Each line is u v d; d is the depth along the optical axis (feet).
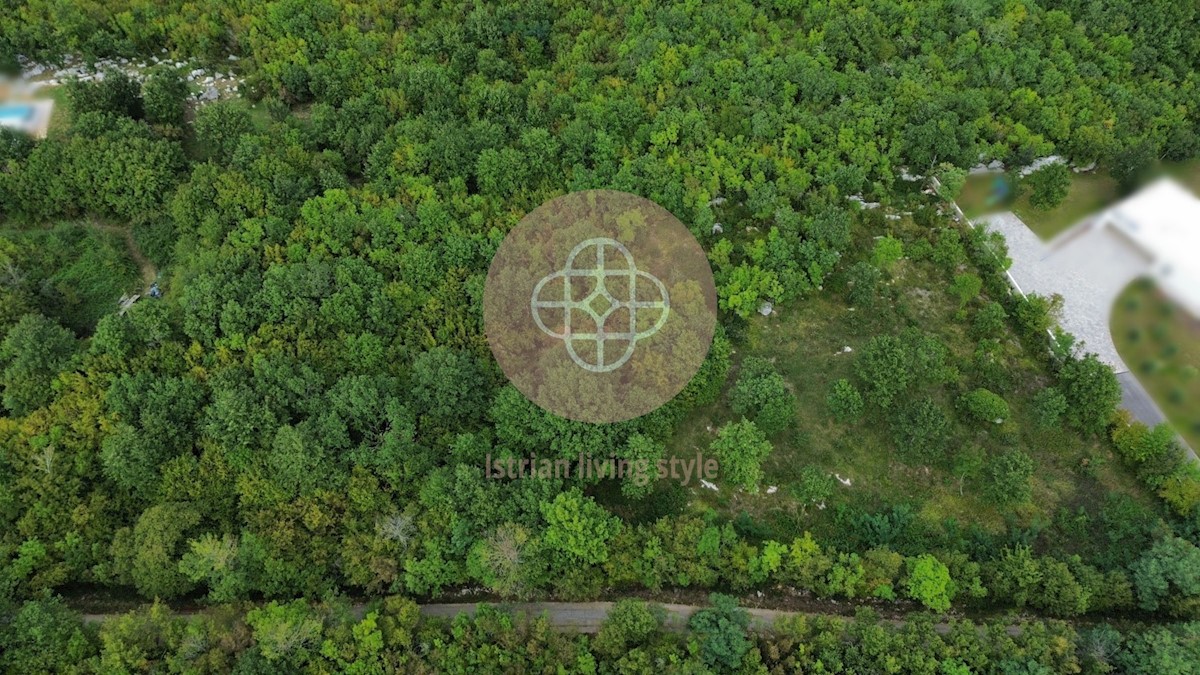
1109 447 267.59
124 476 238.07
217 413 245.86
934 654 216.74
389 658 213.66
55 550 231.50
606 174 306.55
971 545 249.55
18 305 270.67
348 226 288.10
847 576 232.94
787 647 219.20
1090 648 219.82
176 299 280.10
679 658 219.20
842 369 283.59
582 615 238.48
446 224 291.79
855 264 301.84
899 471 265.75
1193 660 210.38
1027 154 327.06
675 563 236.02
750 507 261.03
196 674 204.03
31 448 241.14
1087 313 298.15
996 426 272.31
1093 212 324.60
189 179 306.76
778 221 297.53
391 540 233.35
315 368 261.65
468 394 257.75
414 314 275.39
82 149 302.04
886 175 320.09
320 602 231.30
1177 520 253.24
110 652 206.39
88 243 302.04
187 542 231.09
